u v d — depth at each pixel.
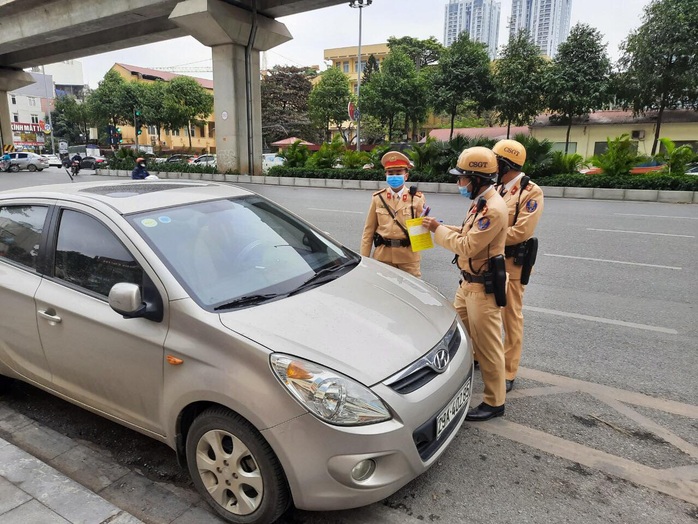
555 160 17.33
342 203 14.39
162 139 64.31
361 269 3.19
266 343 2.20
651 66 25.08
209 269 2.69
